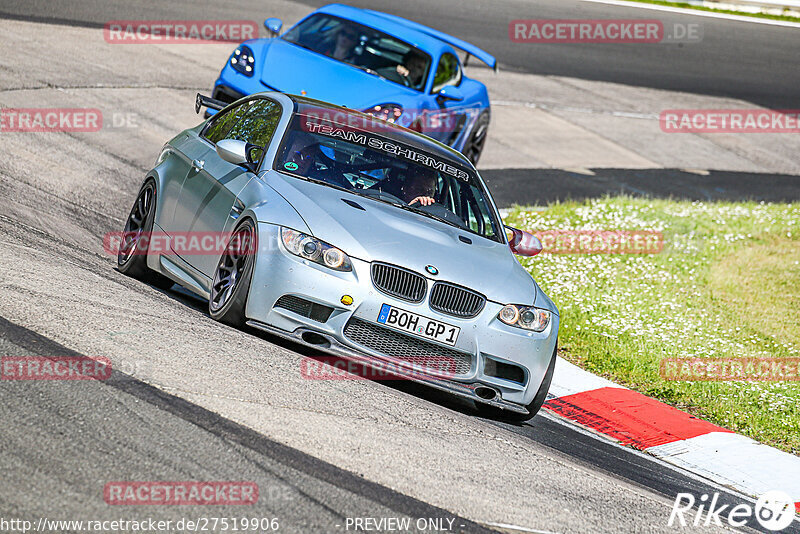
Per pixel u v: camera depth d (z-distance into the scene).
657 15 95.81
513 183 50.75
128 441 14.51
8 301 18.89
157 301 22.62
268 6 68.75
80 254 25.72
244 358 19.53
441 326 21.30
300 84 38.50
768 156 68.31
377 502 14.74
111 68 48.44
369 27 44.12
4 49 46.16
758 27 100.88
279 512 13.56
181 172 25.86
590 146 61.53
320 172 24.20
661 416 26.08
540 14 85.56
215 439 15.29
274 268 21.06
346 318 20.92
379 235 21.97
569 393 26.77
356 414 18.33
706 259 43.53
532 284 23.72
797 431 26.64
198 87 49.88
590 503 17.52
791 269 43.38
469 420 21.14
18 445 13.62
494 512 15.65
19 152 34.38
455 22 78.12
